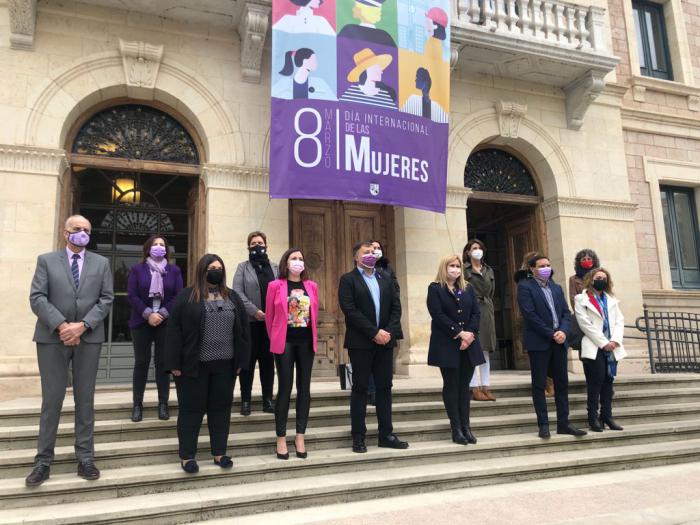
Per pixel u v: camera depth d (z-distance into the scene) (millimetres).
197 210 8031
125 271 8227
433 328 5301
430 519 3707
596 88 9719
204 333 4266
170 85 7711
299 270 4816
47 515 3514
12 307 6629
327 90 7488
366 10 7824
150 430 4832
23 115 7008
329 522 3648
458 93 9453
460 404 5281
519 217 10562
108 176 8352
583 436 5520
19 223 6781
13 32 7016
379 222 9148
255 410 5516
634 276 10070
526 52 8969
